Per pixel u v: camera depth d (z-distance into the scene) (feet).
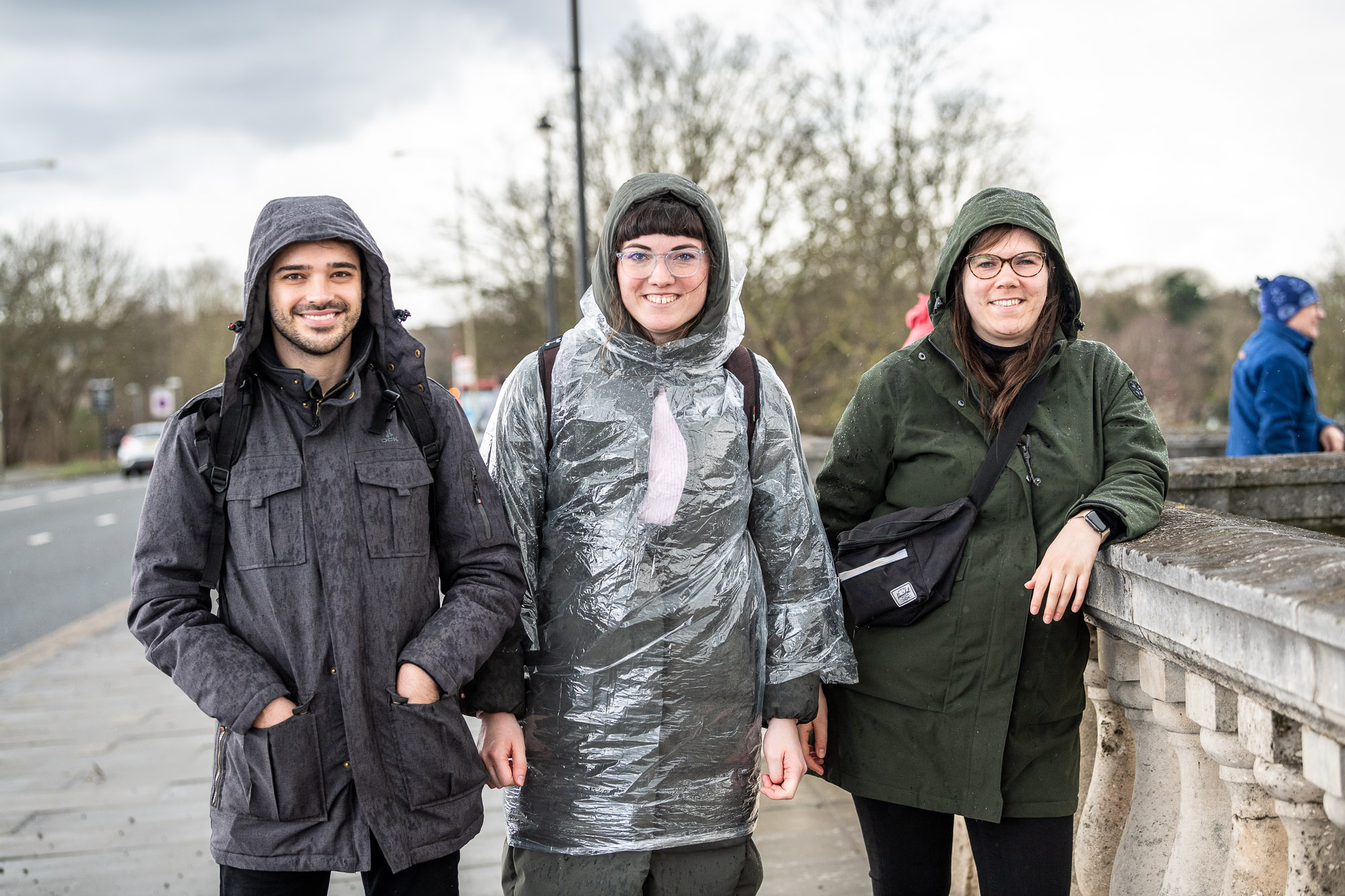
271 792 5.24
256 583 5.37
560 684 6.00
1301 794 4.56
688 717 5.93
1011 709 6.03
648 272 5.77
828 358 58.08
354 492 5.46
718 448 5.96
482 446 6.48
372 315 5.69
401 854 5.39
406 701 5.40
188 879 10.18
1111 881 6.55
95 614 26.81
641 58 60.08
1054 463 6.10
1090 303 99.14
